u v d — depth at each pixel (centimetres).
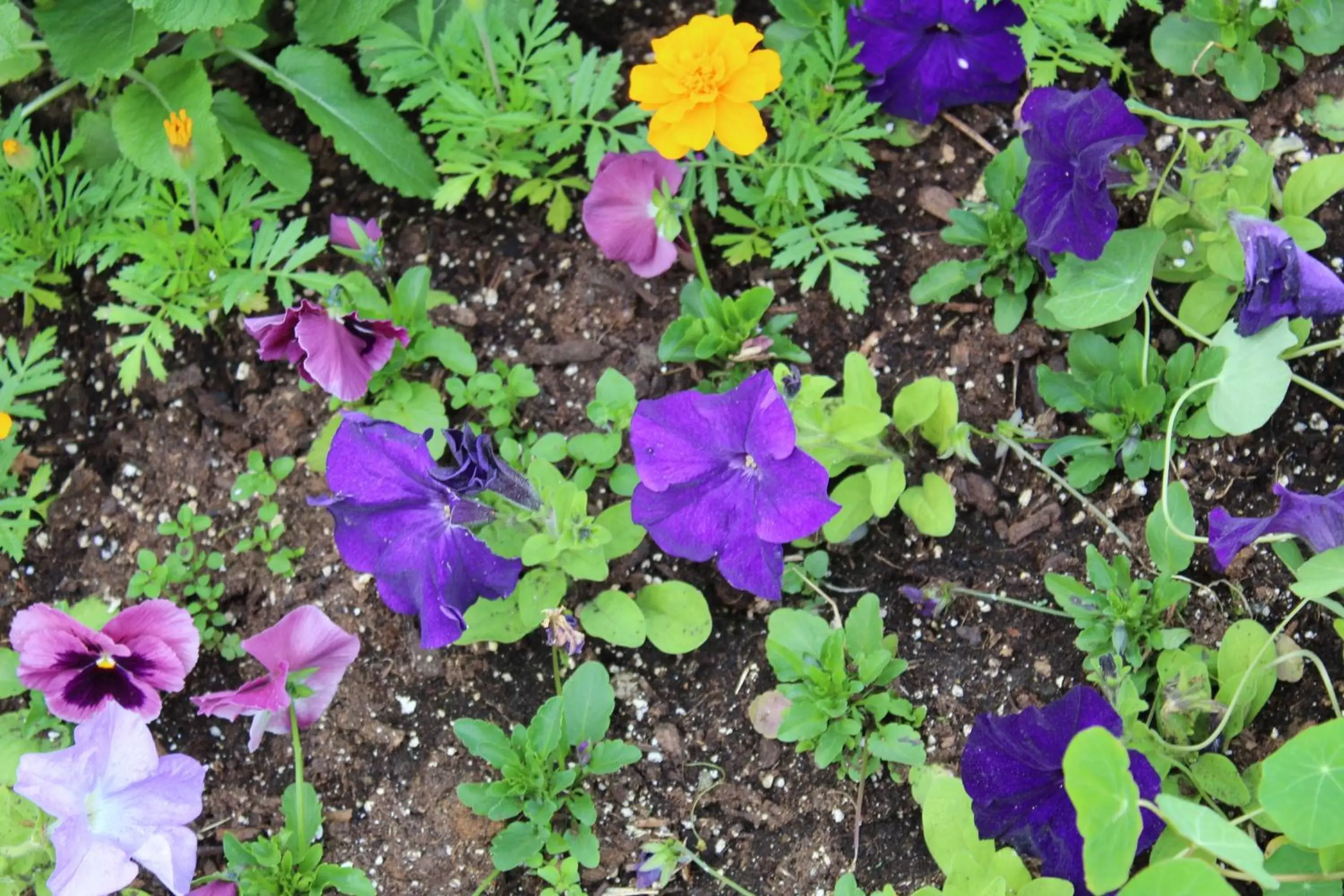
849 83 111
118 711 102
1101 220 104
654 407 102
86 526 110
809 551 107
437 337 109
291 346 107
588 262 112
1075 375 107
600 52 116
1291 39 111
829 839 104
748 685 106
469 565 102
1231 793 101
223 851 105
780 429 100
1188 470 106
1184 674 101
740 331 108
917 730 105
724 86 104
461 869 104
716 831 105
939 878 103
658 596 106
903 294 110
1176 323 107
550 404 110
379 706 107
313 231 114
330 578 108
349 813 106
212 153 110
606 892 104
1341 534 100
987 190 109
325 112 112
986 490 107
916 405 106
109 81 115
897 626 106
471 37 112
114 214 111
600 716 104
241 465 110
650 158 108
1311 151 110
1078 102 103
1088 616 103
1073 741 93
